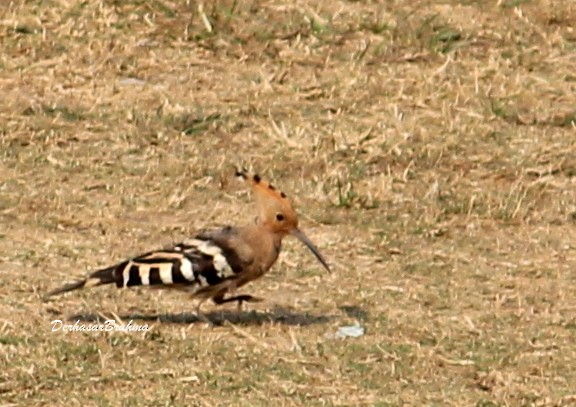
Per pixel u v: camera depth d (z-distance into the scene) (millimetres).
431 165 18531
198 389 12789
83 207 17000
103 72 20453
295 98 20109
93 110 19391
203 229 16688
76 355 13289
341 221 17031
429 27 22016
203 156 18500
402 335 14141
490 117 19844
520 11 22500
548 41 22031
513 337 14227
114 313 14242
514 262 16203
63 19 21484
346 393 12867
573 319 14734
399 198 17656
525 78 20969
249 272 13820
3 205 16891
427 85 20578
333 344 13812
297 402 12633
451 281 15609
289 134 19031
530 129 19609
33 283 14875
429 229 16891
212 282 13695
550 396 13000
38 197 17172
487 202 17625
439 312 14789
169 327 14000
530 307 15016
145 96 19906
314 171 18266
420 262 16047
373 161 18562
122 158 18344
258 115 19578
